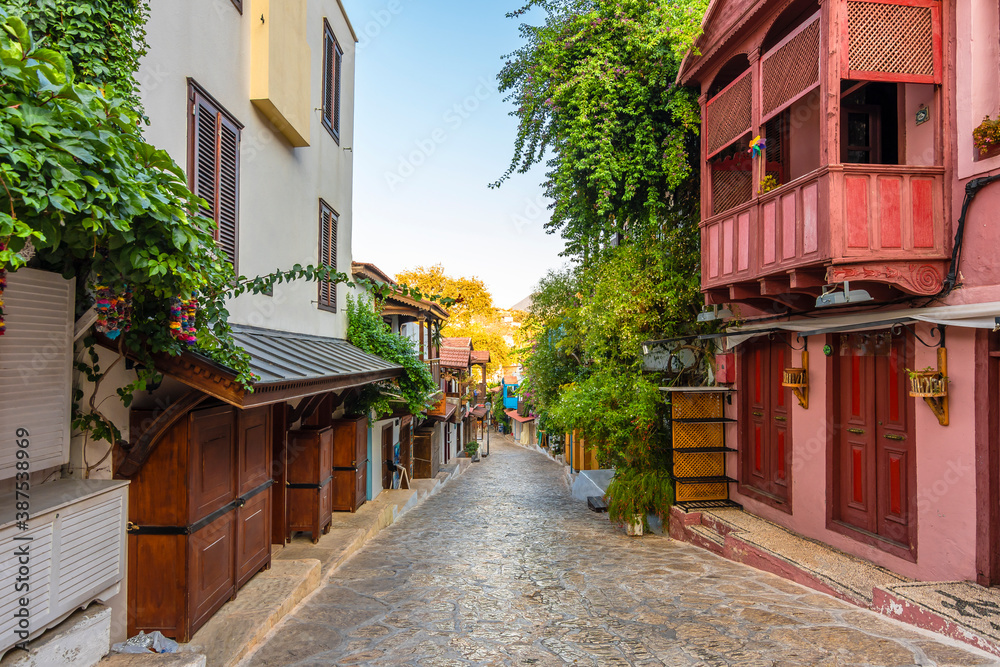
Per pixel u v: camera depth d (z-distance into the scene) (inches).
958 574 211.9
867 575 240.1
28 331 133.6
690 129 383.6
